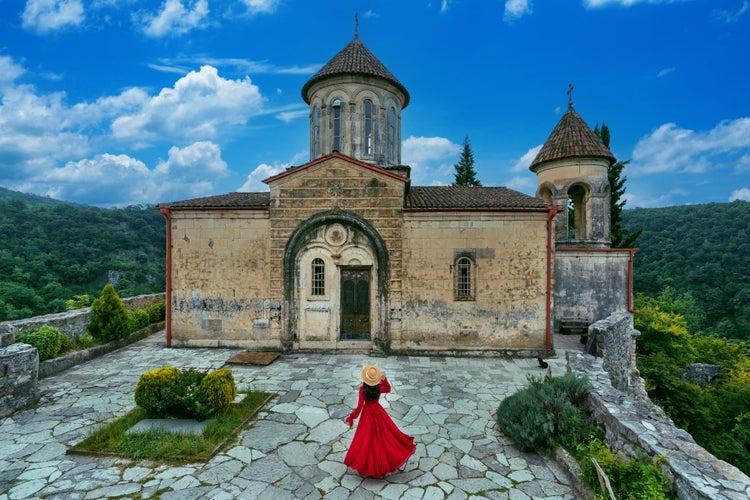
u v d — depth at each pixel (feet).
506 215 41.60
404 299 41.88
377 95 51.13
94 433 22.57
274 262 42.88
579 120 60.95
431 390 31.22
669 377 53.42
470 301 41.73
